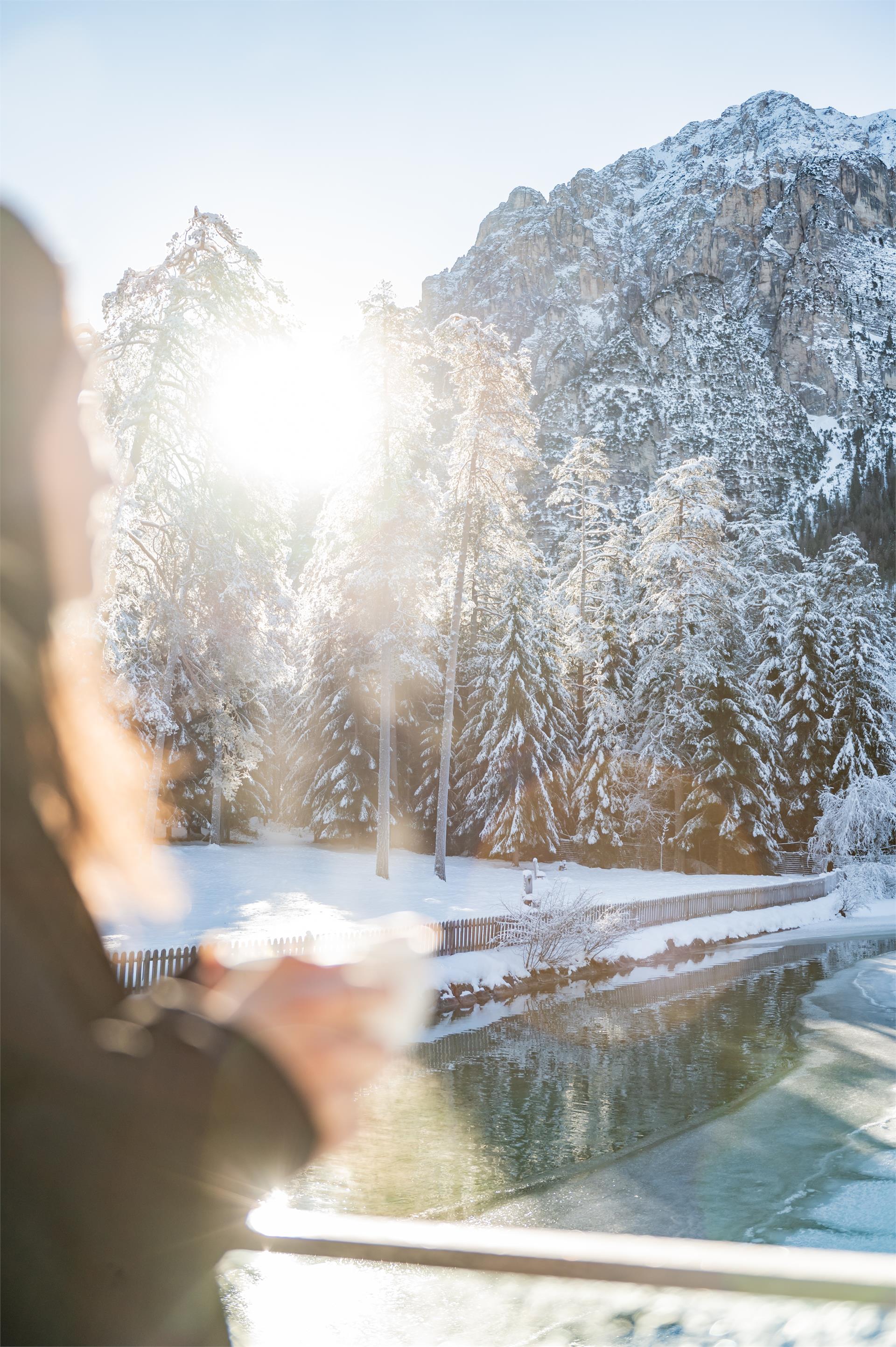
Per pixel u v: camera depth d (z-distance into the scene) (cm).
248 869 3594
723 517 4700
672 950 3120
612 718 4628
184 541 2467
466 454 3453
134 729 2523
